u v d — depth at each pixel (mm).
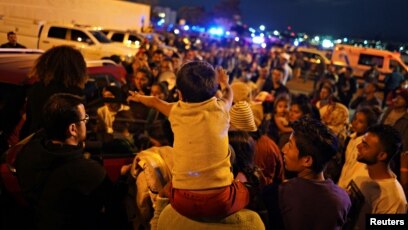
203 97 1830
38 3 14453
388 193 2541
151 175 2250
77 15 17547
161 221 1939
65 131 2170
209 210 1766
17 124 3332
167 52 12773
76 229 2139
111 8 20938
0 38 12688
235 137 2432
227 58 20422
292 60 23469
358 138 3529
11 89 3537
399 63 21047
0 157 3074
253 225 1895
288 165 2188
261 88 8844
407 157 3326
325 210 2002
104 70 5176
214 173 1773
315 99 7789
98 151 3129
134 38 18828
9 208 2943
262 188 2258
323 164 2092
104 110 3869
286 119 4676
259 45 38969
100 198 2191
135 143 3527
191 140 1784
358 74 22000
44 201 2117
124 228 2662
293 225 2016
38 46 14570
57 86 2994
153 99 2170
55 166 2109
